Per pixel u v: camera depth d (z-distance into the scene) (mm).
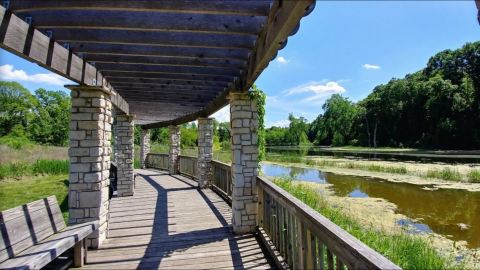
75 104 3768
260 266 3119
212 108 6680
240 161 4328
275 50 2467
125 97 6516
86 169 3770
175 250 3621
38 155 16688
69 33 2834
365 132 50438
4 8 2082
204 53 3469
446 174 13000
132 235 4215
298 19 1925
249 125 4367
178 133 11555
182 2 2287
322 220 1997
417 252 4039
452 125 33156
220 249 3637
